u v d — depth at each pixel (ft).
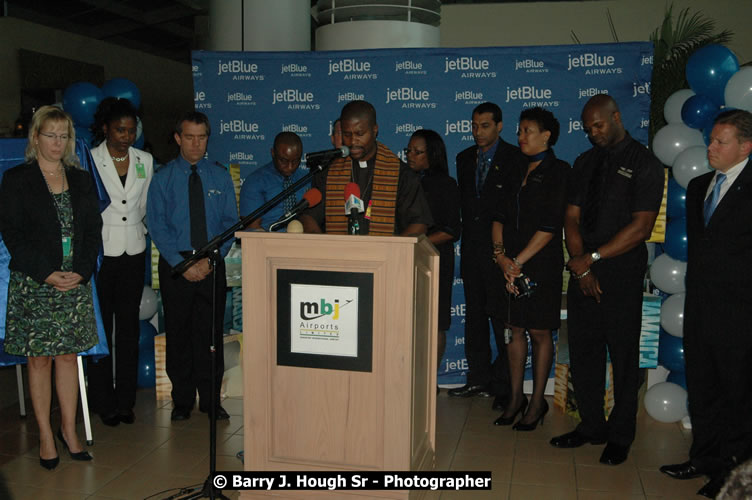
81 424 12.25
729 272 9.21
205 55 14.97
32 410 13.00
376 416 7.68
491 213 12.74
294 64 14.80
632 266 10.55
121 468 10.28
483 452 11.09
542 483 9.89
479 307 13.55
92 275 10.33
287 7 18.42
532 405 12.24
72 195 9.95
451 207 12.64
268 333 7.88
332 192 9.31
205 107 15.12
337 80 14.70
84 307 10.11
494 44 28.71
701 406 9.85
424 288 8.48
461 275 13.67
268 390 7.96
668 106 13.43
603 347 11.25
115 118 11.53
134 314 12.26
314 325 7.75
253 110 14.98
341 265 7.57
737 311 9.23
